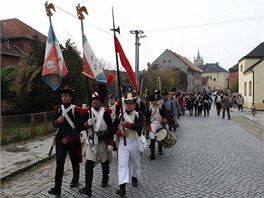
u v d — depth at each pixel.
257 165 8.48
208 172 7.69
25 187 6.61
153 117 9.23
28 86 17.20
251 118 23.58
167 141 8.95
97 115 5.99
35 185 6.75
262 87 36.03
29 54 19.52
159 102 9.33
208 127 17.92
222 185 6.59
